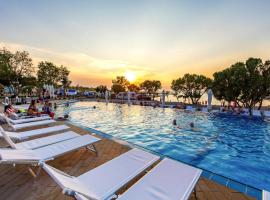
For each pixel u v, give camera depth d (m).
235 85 18.48
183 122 12.88
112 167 2.84
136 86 63.62
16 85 30.70
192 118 14.63
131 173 2.67
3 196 2.84
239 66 18.34
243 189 3.16
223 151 6.62
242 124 12.21
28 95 34.31
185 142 7.74
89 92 48.78
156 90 54.59
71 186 1.89
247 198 2.87
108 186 2.29
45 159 3.27
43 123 7.28
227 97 19.75
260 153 6.52
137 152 3.48
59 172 2.46
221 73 19.97
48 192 2.97
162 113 17.67
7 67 27.83
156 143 7.53
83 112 18.02
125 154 3.38
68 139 4.77
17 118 8.95
